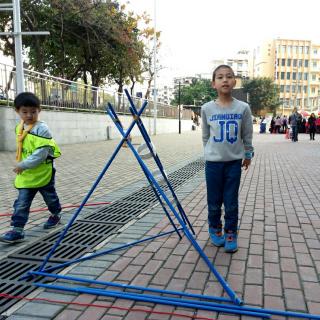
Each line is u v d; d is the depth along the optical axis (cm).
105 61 2464
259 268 338
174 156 1285
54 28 2062
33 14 1852
